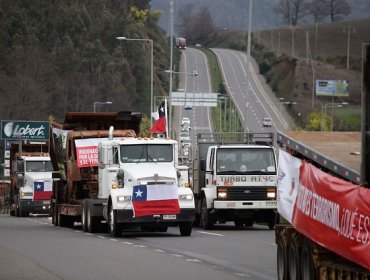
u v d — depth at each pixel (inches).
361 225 922.7
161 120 3880.4
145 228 2583.7
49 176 4170.8
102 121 2893.7
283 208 1217.4
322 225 1039.0
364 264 914.7
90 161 2721.5
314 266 1079.6
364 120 944.9
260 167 2625.5
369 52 949.2
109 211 2331.4
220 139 2947.8
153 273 1390.3
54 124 3083.2
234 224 3095.5
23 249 1876.2
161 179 2266.2
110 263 1553.9
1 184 5610.2
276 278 1314.0
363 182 935.7
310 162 1120.8
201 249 1852.9
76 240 2159.2
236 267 1478.8
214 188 2620.6
